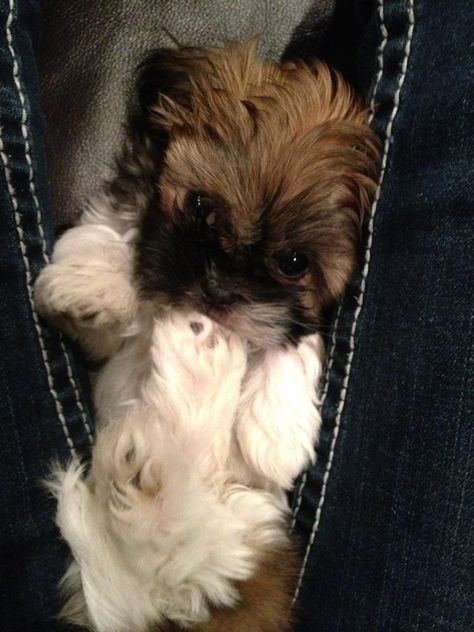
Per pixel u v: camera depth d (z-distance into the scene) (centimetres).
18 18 19
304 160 21
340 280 21
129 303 22
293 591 21
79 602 21
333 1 24
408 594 18
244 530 21
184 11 23
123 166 24
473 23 18
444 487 18
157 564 20
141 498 20
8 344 20
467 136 18
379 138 21
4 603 20
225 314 22
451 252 18
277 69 23
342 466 21
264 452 22
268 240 21
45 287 20
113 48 23
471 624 17
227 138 21
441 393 18
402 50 20
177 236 22
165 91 23
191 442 21
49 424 21
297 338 23
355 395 21
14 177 19
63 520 20
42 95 23
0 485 20
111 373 24
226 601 20
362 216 21
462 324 18
